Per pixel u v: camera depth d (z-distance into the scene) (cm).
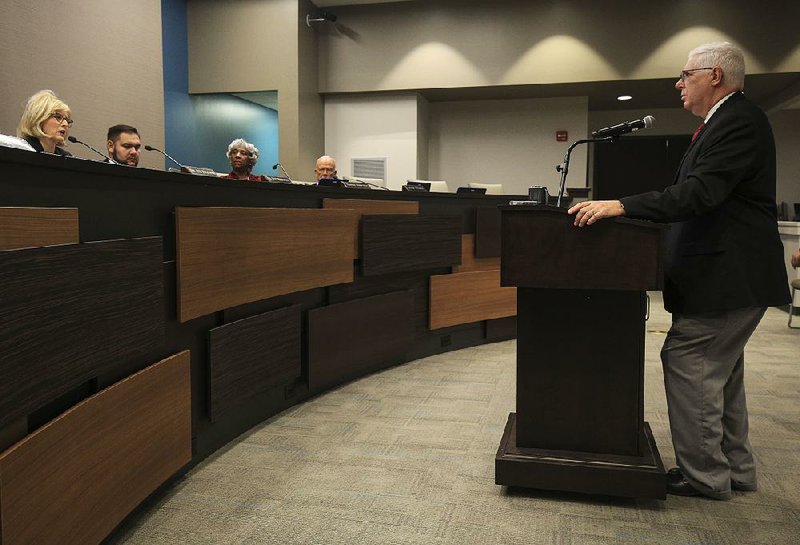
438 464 227
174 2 677
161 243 182
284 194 276
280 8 681
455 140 802
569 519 185
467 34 705
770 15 644
